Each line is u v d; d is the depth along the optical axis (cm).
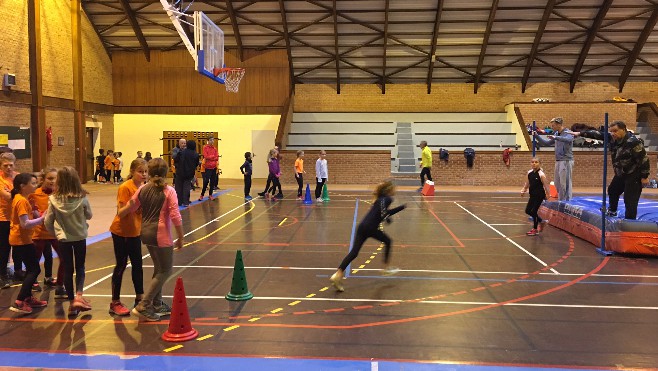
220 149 2598
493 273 763
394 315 576
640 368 443
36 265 595
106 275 744
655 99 2670
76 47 2200
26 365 445
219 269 779
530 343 496
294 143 2564
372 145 2539
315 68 2662
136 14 2323
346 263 677
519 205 1583
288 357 461
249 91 2578
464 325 545
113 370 436
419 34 2442
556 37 2430
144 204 538
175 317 504
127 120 2592
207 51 1717
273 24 2405
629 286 696
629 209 904
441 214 1388
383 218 701
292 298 637
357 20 2356
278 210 1448
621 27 2347
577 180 2184
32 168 1912
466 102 2756
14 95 1794
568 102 2458
